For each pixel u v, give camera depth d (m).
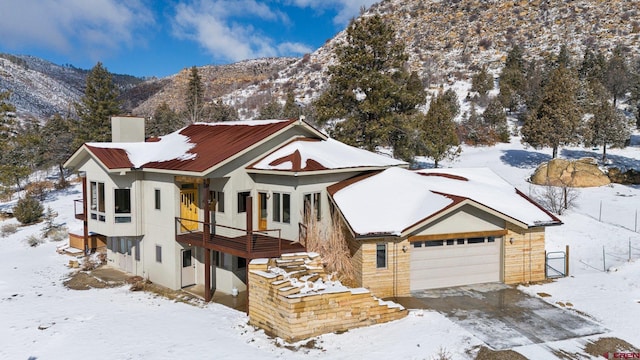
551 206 30.56
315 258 17.20
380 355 13.05
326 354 13.29
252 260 16.41
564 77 44.78
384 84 33.62
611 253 23.67
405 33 136.25
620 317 15.49
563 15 121.44
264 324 15.34
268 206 20.22
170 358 13.50
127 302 18.92
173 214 20.11
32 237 30.23
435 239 18.42
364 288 16.11
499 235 19.30
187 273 20.80
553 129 44.22
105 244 27.50
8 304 18.95
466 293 18.23
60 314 17.62
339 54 35.69
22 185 49.59
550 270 20.83
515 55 84.12
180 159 20.47
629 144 52.97
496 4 137.50
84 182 26.06
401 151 35.88
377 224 17.95
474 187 22.20
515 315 15.85
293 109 65.25
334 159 21.23
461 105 73.94
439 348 13.30
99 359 13.65
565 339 13.95
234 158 19.11
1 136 42.12
